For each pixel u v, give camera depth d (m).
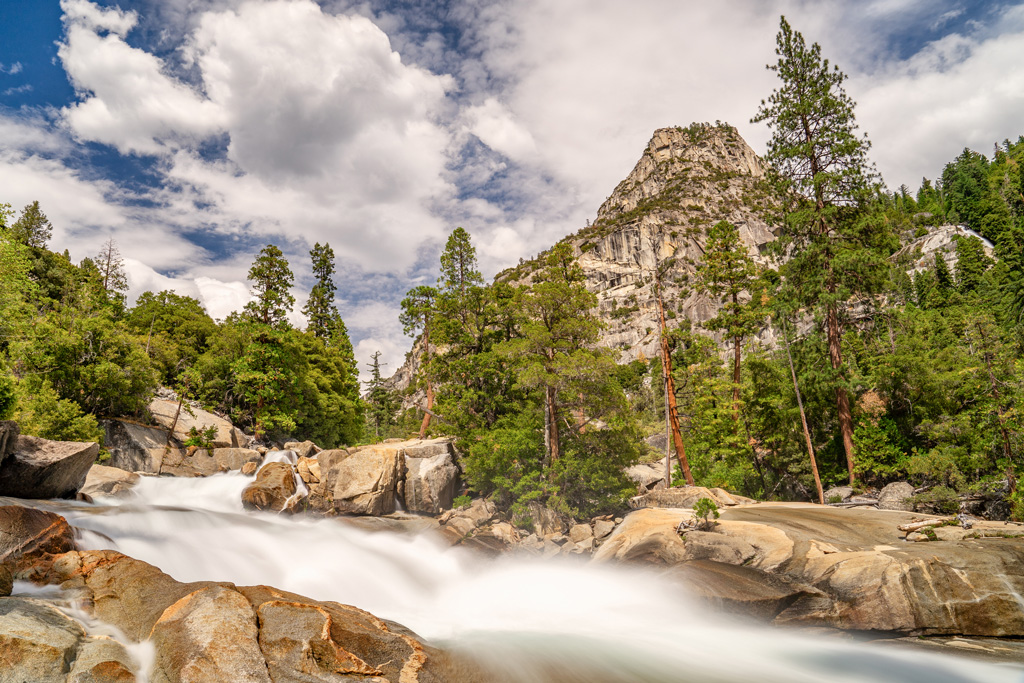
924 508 31.33
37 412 31.16
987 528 20.53
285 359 52.03
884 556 18.08
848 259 41.28
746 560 20.19
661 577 20.31
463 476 35.03
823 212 44.44
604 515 30.41
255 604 10.24
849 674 13.77
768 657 14.99
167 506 21.36
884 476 40.03
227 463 37.44
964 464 34.19
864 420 42.91
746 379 49.16
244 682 8.41
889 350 48.00
